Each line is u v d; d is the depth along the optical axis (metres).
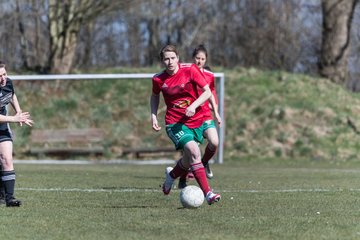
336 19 90.19
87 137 74.44
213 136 28.41
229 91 85.75
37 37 117.56
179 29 139.62
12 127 76.94
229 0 132.75
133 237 18.58
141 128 79.19
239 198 28.48
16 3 104.50
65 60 90.25
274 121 78.88
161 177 43.03
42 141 74.19
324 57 91.56
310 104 81.38
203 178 24.39
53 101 82.56
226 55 130.62
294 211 24.00
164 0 123.12
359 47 124.12
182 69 25.16
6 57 128.25
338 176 45.28
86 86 86.38
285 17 124.88
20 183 36.94
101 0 88.62
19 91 84.38
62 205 25.91
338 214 23.23
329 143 75.06
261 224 20.84
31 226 20.50
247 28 127.25
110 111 81.31
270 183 37.97
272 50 124.31
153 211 23.95
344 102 83.38
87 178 41.69
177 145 25.14
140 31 140.00
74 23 90.00
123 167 59.50
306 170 54.66
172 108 25.44
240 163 67.81
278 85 86.88
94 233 19.25
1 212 23.59
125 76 65.88
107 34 138.75
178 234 19.03
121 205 25.95
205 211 23.92
